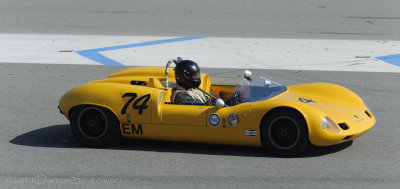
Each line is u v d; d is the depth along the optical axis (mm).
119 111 25891
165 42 58094
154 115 25562
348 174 22594
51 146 27031
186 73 26688
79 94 26406
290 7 78000
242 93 26656
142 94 25891
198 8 77750
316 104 26375
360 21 68500
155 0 84125
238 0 83688
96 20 70312
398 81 42688
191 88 27312
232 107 25094
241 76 43656
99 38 60406
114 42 58344
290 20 69500
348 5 78938
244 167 23469
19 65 48781
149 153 25656
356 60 50031
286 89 28312
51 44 57625
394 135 28859
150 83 27484
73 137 28750
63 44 57625
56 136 28969
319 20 69375
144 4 81062
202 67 47281
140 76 30125
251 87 26766
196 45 56531
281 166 23547
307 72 45594
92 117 26406
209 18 71062
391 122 31578
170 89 26781
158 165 23891
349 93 28219
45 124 31562
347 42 57625
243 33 62438
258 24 67250
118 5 80500
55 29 65312
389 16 71375
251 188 20984
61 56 52312
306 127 23859
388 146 26812
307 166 23547
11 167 23875
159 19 70688
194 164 23969
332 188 20969
